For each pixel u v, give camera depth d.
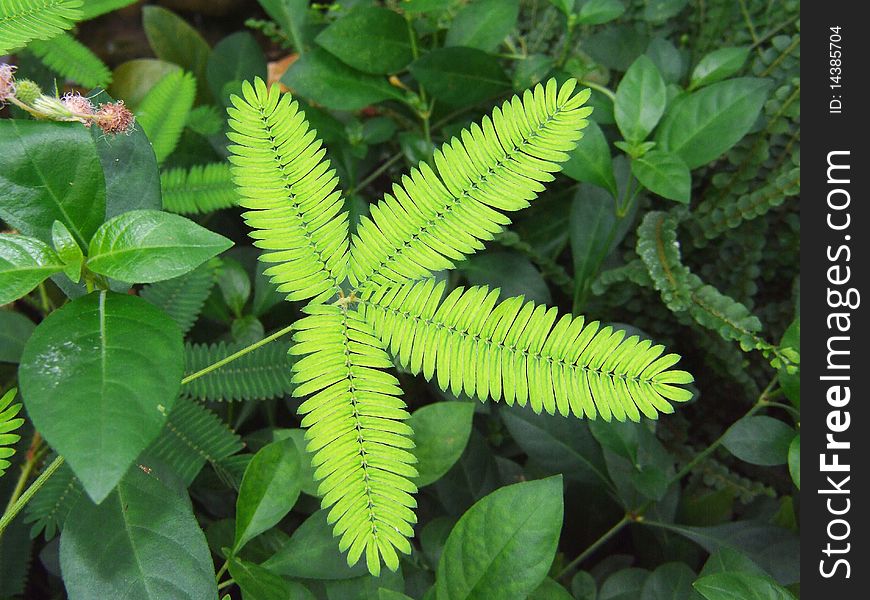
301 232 0.18
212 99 0.40
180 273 0.17
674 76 0.32
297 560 0.22
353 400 0.17
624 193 0.33
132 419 0.16
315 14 0.35
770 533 0.27
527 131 0.18
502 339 0.18
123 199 0.21
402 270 0.18
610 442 0.27
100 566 0.19
